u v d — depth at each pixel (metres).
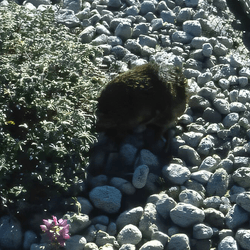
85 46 1.94
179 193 1.75
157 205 1.69
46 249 1.56
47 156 1.65
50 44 1.88
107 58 2.13
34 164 1.66
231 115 2.00
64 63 1.83
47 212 1.63
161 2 2.47
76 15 2.35
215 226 1.68
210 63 2.21
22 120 1.73
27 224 1.62
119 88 1.74
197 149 1.90
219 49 2.26
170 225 1.67
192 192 1.72
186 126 1.96
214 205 1.72
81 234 1.62
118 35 2.28
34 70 1.75
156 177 1.79
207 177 1.79
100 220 1.66
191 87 2.06
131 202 1.73
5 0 2.32
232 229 1.67
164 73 1.80
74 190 1.69
